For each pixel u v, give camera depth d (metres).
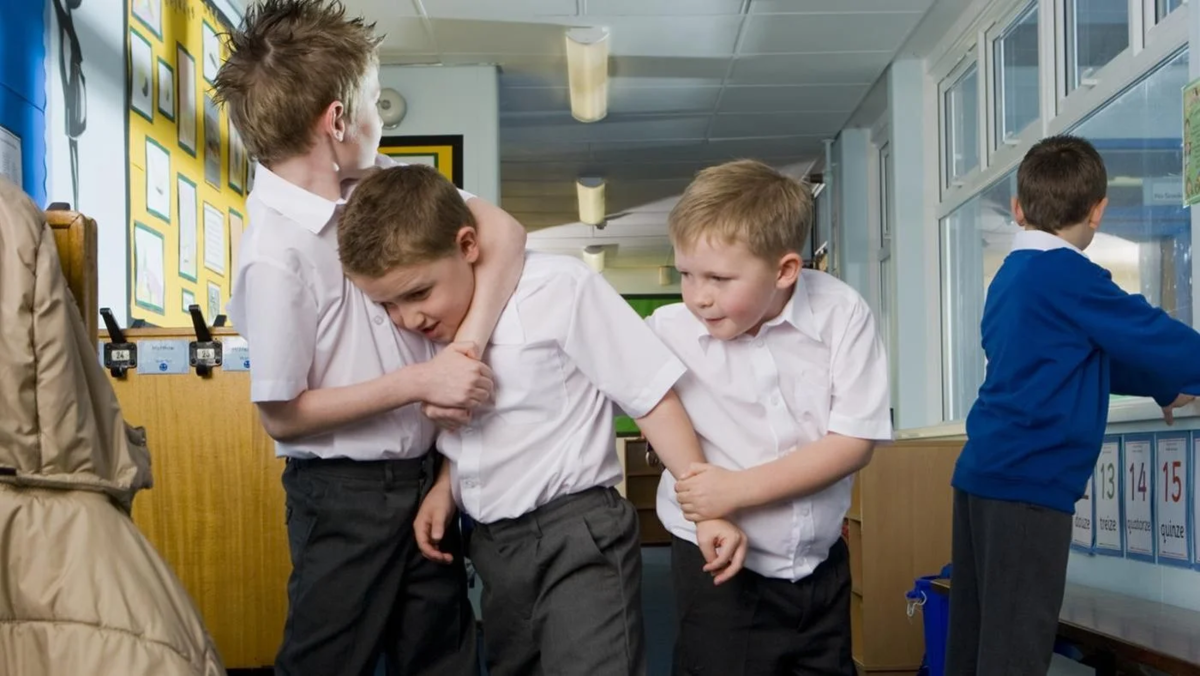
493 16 5.20
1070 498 2.17
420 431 1.61
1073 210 2.32
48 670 0.95
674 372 1.59
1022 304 2.23
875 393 1.66
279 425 1.54
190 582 2.91
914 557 3.72
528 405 1.55
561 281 1.57
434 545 1.62
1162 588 2.78
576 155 7.84
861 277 7.13
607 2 5.02
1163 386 2.21
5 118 2.82
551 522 1.55
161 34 3.98
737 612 1.71
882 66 5.98
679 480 1.60
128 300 3.60
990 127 5.04
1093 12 3.92
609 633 1.50
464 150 5.90
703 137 7.41
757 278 1.53
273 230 1.55
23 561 0.97
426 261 1.46
